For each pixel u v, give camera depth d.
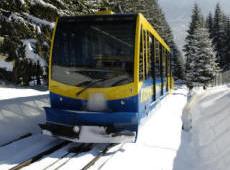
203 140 11.60
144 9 65.38
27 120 11.78
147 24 11.69
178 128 13.21
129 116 9.40
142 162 8.55
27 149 9.19
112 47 10.01
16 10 36.34
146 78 11.27
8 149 9.05
